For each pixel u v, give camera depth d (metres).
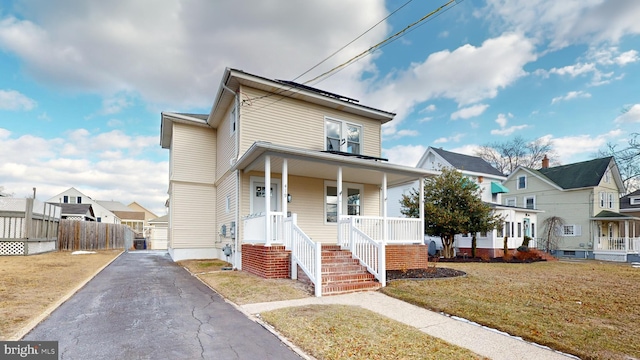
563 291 7.84
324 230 12.91
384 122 15.62
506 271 11.66
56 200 44.53
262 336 4.39
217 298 6.58
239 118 11.70
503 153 40.56
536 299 6.86
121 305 5.87
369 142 14.95
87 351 3.73
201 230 14.77
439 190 17.14
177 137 14.74
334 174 12.23
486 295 7.12
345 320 5.05
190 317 5.20
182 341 4.13
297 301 6.38
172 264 12.54
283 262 8.78
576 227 25.41
